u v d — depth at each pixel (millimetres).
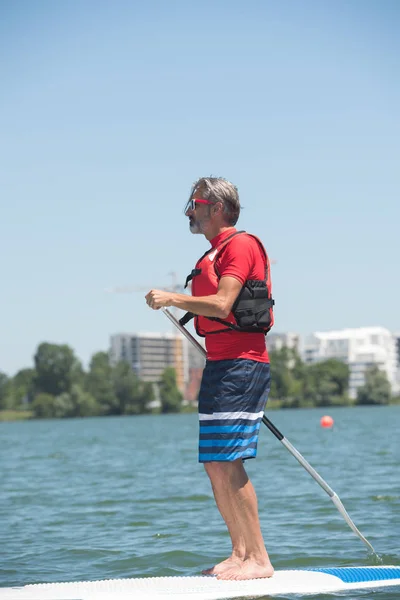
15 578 7312
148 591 5812
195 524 10742
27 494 15898
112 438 58500
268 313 6211
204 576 6324
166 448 37125
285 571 6480
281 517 11117
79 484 17969
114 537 9820
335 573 6383
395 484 14992
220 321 6129
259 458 24469
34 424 153750
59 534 10227
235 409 6125
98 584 6094
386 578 6266
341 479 16609
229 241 6242
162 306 5980
